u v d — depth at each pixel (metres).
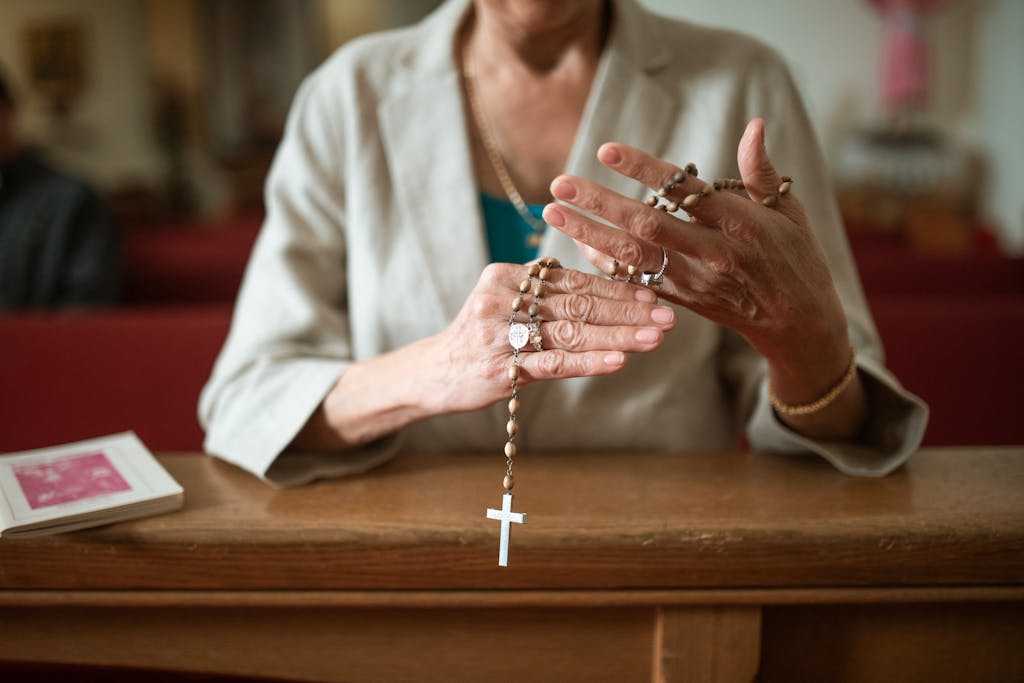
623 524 0.74
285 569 0.74
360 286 1.02
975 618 0.75
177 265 3.08
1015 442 1.55
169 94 8.38
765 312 0.75
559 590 0.73
